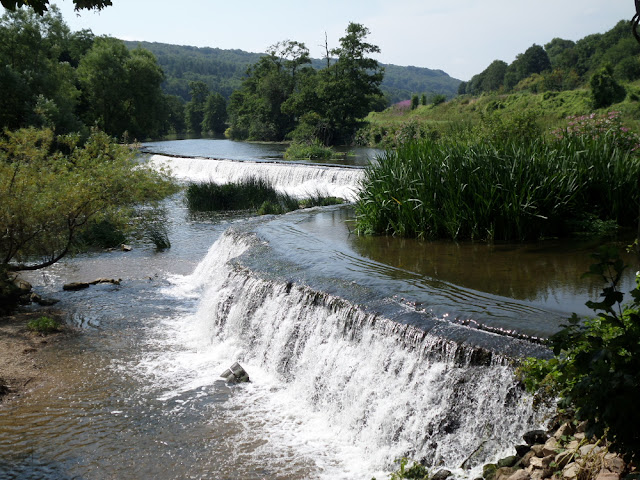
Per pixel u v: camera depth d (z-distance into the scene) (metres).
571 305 7.91
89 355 10.47
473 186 12.42
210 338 11.36
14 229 13.59
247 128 88.94
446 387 6.91
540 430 5.66
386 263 10.76
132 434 7.82
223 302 11.55
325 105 69.69
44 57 49.50
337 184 28.19
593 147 13.35
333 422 8.18
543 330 6.89
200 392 9.10
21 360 10.17
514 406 6.21
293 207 23.64
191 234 20.30
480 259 10.75
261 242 13.41
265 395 9.06
